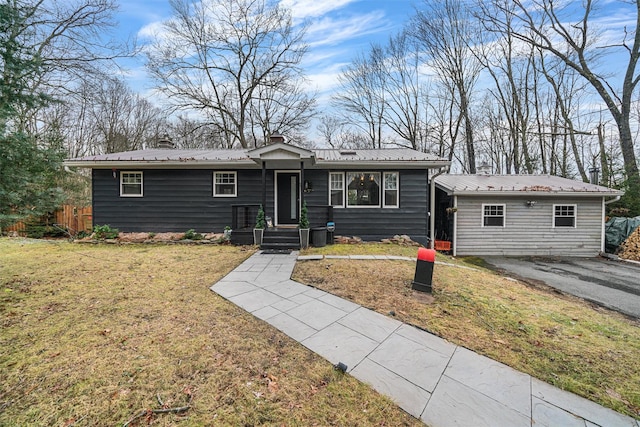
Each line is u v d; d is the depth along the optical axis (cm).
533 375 249
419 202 938
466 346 292
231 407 199
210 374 233
